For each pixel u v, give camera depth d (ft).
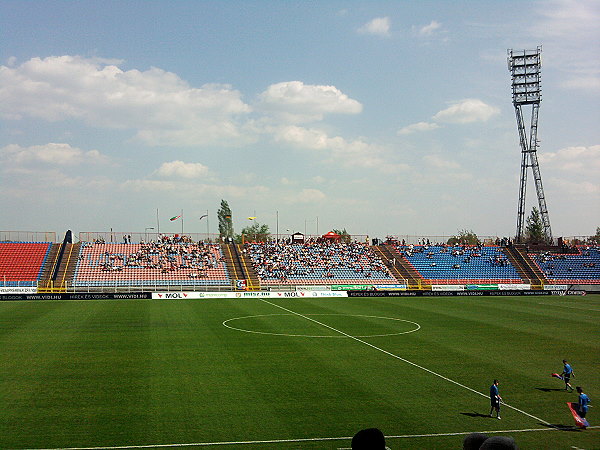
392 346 161.89
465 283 367.66
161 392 112.47
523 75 414.82
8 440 86.48
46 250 343.26
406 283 360.48
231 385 118.11
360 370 132.77
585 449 87.45
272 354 148.77
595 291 346.74
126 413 99.76
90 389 113.91
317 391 114.62
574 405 100.63
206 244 382.01
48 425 93.25
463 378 126.82
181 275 339.98
